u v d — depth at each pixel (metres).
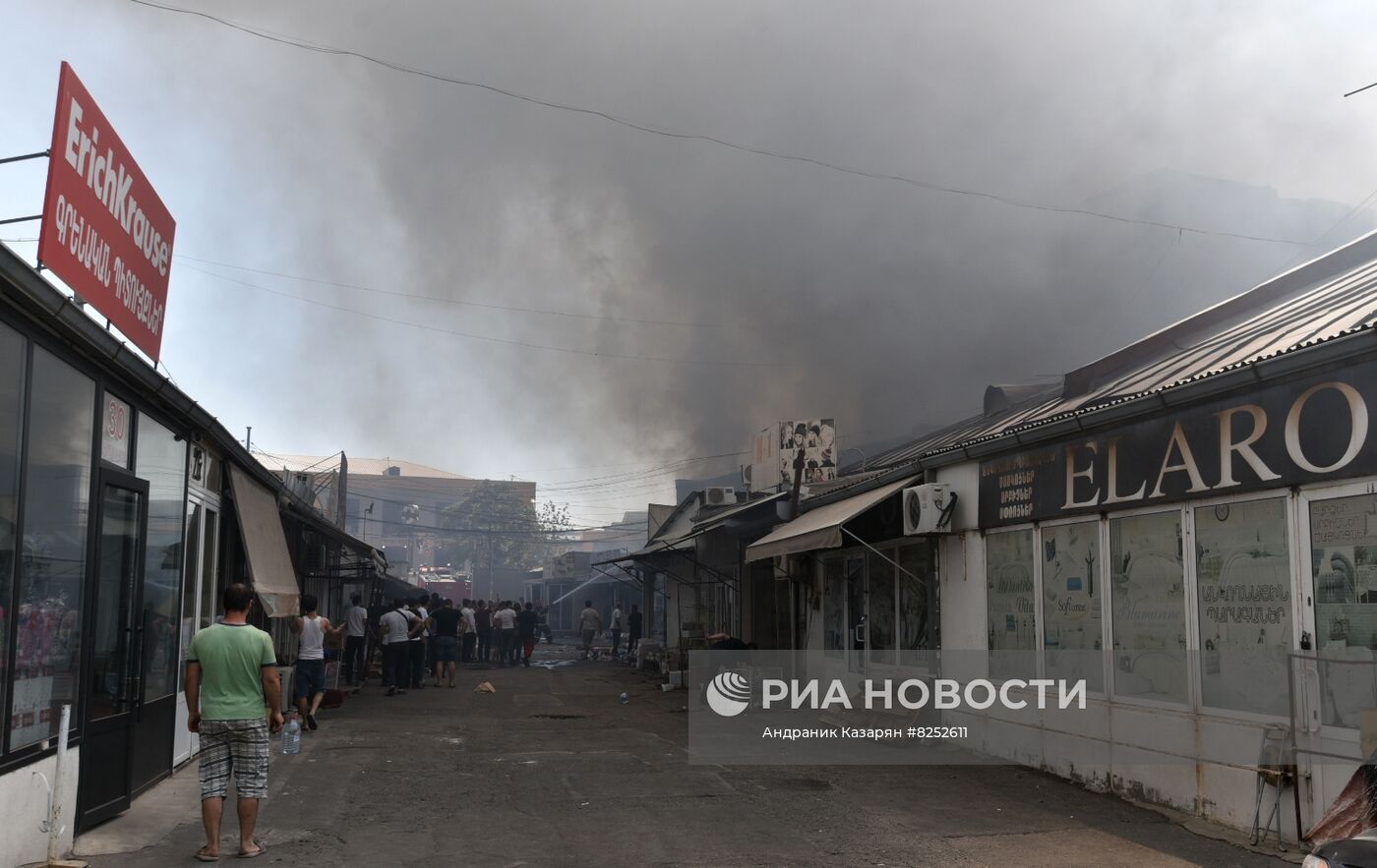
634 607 29.38
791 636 18.47
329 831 7.46
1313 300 10.73
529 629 28.12
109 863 6.41
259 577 10.65
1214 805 7.70
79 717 6.82
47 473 6.32
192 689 6.72
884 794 9.03
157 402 8.48
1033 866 6.66
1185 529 8.10
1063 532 9.85
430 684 21.25
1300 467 6.85
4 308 5.63
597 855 6.84
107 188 7.70
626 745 12.05
